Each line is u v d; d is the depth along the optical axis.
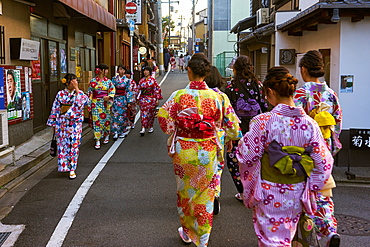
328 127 4.02
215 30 37.84
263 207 3.17
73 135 6.61
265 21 15.70
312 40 9.88
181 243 4.34
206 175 3.94
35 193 6.00
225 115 4.17
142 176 6.91
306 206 3.15
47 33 10.76
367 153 7.54
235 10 37.62
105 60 19.81
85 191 6.08
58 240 4.39
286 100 3.24
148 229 4.71
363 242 4.40
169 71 39.91
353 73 7.72
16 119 8.07
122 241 4.39
